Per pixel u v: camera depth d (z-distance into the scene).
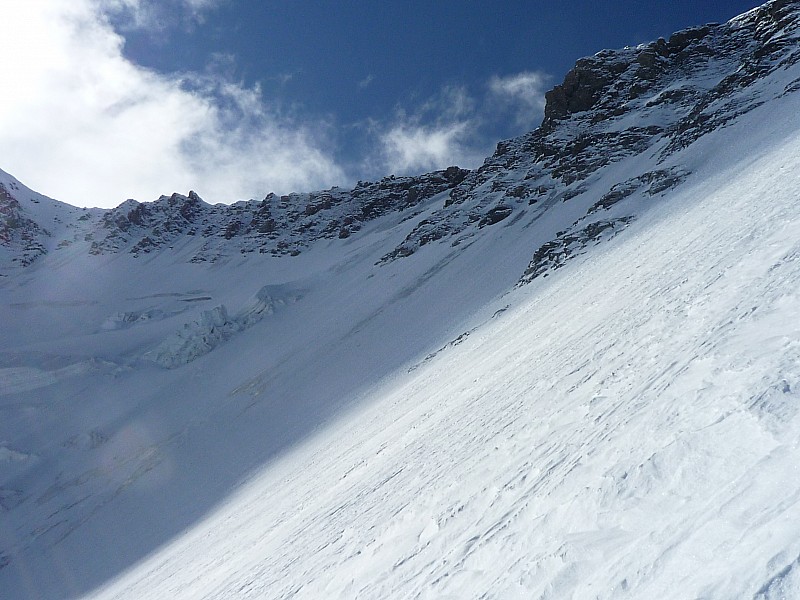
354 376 60.62
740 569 3.29
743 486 4.13
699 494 4.47
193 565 23.33
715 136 52.41
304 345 81.31
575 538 5.06
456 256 89.69
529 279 50.16
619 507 5.11
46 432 71.50
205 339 96.56
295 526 17.27
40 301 156.88
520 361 19.98
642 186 53.62
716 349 7.14
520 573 5.18
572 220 69.31
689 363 7.40
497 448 10.55
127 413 75.31
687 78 100.75
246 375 79.25
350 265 125.75
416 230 115.56
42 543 49.62
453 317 61.53
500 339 31.28
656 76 106.25
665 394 6.93
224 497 41.59
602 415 8.07
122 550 42.84
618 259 30.12
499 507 7.61
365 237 170.88
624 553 4.35
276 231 193.88
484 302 58.97
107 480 58.53
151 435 66.44
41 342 115.38
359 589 8.45
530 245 72.00
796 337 5.99
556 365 14.62
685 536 4.02
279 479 32.22
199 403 73.81
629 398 7.88
